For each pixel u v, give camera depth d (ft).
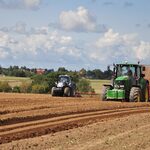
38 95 179.52
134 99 139.95
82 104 121.90
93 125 81.97
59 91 177.88
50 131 75.20
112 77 146.10
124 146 60.34
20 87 295.48
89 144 61.36
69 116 95.40
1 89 290.76
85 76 424.46
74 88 182.70
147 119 92.17
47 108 108.99
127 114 104.06
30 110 103.50
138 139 66.33
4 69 601.21
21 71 560.20
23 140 65.16
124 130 75.97
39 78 309.22
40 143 62.23
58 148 58.23
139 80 144.66
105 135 70.03
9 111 100.01
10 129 76.33
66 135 69.36
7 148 58.59
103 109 111.65
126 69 145.18
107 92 141.59
